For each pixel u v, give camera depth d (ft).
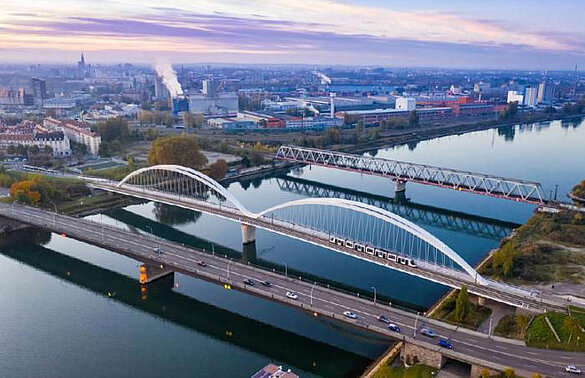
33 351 439.22
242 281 495.82
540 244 633.20
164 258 559.38
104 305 535.19
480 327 427.33
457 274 498.69
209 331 481.87
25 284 589.32
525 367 356.18
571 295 483.51
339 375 406.41
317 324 490.08
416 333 403.75
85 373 407.85
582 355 372.17
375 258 534.78
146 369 414.62
